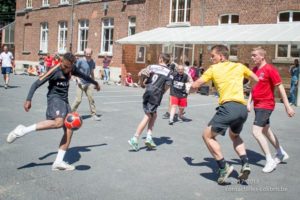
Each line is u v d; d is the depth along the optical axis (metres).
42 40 36.19
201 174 6.20
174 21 25.25
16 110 11.89
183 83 11.04
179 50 24.58
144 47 26.20
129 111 12.88
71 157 6.89
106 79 26.88
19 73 33.72
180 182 5.77
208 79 5.78
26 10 37.66
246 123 11.57
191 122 11.28
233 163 6.95
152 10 26.02
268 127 6.83
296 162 7.18
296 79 17.33
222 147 8.16
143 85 7.70
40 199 4.88
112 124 10.31
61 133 8.75
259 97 6.56
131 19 27.23
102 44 29.50
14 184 5.39
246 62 21.03
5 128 9.12
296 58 19.23
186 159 7.07
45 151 7.19
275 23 20.05
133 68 26.09
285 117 13.10
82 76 6.61
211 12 22.83
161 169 6.39
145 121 7.48
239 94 5.66
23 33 38.44
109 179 5.77
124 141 8.34
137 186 5.51
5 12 52.84
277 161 6.94
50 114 6.12
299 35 17.28
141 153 7.38
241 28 20.70
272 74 6.46
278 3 19.89
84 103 14.58
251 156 7.55
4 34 42.59
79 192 5.18
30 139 8.09
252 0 20.91
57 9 33.78
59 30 33.88
